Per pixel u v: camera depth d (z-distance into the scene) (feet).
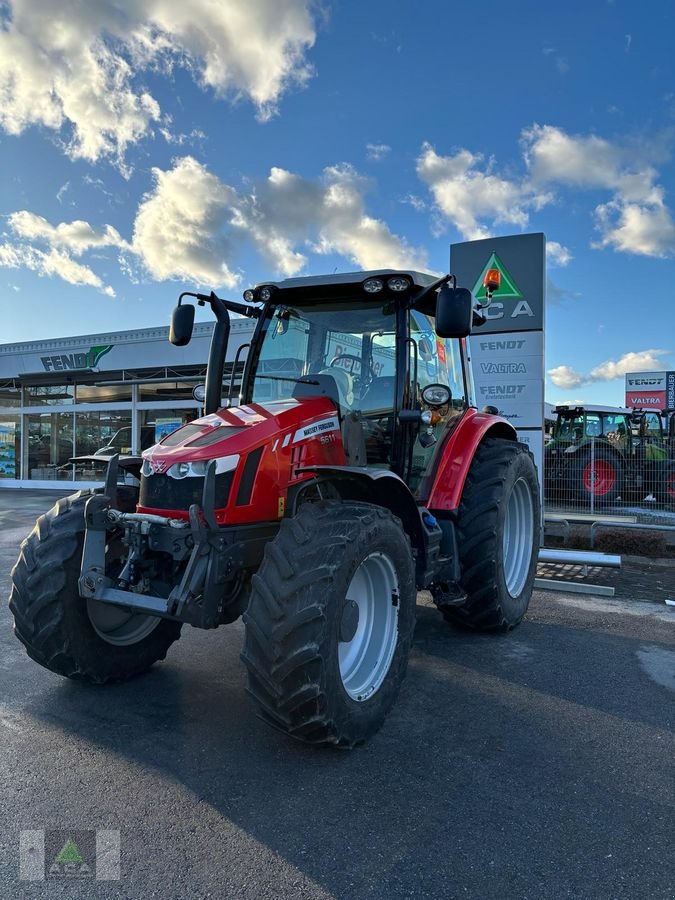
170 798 8.08
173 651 13.79
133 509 12.30
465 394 16.53
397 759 9.15
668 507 31.37
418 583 11.93
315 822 7.58
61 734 9.83
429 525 12.96
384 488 11.19
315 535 9.09
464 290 11.13
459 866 6.82
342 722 8.86
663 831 7.47
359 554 9.20
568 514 29.81
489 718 10.53
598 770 8.86
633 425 48.32
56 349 57.77
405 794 8.21
